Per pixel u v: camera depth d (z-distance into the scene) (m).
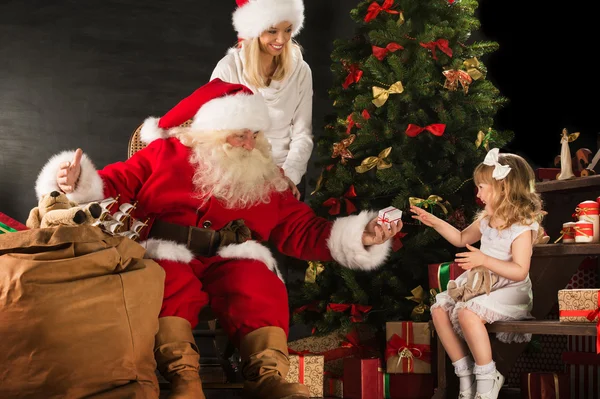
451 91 3.57
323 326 3.43
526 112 4.75
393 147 3.50
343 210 3.66
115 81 5.68
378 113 3.54
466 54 3.69
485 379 2.71
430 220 3.02
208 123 2.70
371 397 3.05
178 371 2.35
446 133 3.53
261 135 2.83
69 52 5.66
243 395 2.48
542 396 2.89
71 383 1.93
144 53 5.70
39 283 1.93
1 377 1.90
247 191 2.67
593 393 3.05
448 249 3.60
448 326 2.85
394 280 3.41
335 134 3.77
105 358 1.98
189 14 5.75
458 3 3.69
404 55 3.55
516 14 4.81
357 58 3.74
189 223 2.64
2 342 1.90
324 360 3.42
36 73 5.63
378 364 3.09
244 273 2.59
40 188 2.45
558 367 3.38
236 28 3.64
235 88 2.84
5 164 5.56
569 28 4.56
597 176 2.86
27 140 5.59
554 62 4.64
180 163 2.67
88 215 2.13
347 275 3.42
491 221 2.87
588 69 4.47
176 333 2.38
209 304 2.66
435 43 3.48
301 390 2.32
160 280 2.23
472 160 3.55
